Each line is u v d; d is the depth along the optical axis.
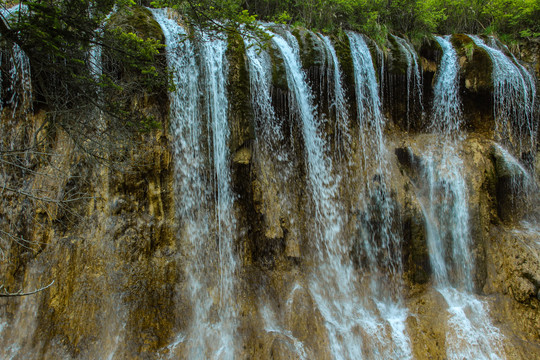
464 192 10.35
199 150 8.72
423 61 11.94
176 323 7.55
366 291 9.34
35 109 8.30
